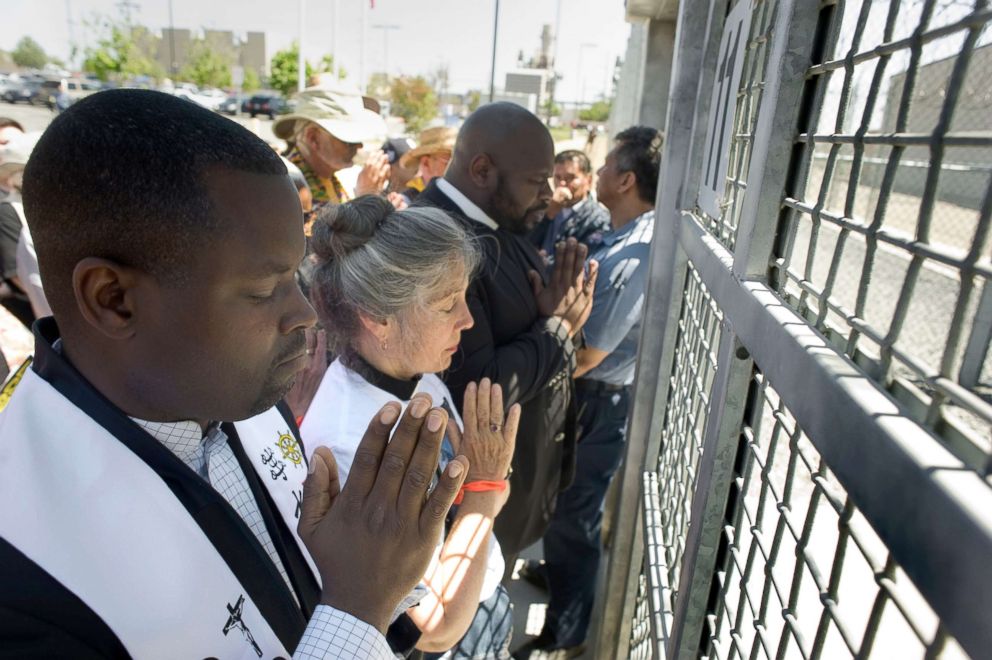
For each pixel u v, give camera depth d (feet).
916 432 1.36
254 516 3.24
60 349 2.73
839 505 1.87
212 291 2.39
